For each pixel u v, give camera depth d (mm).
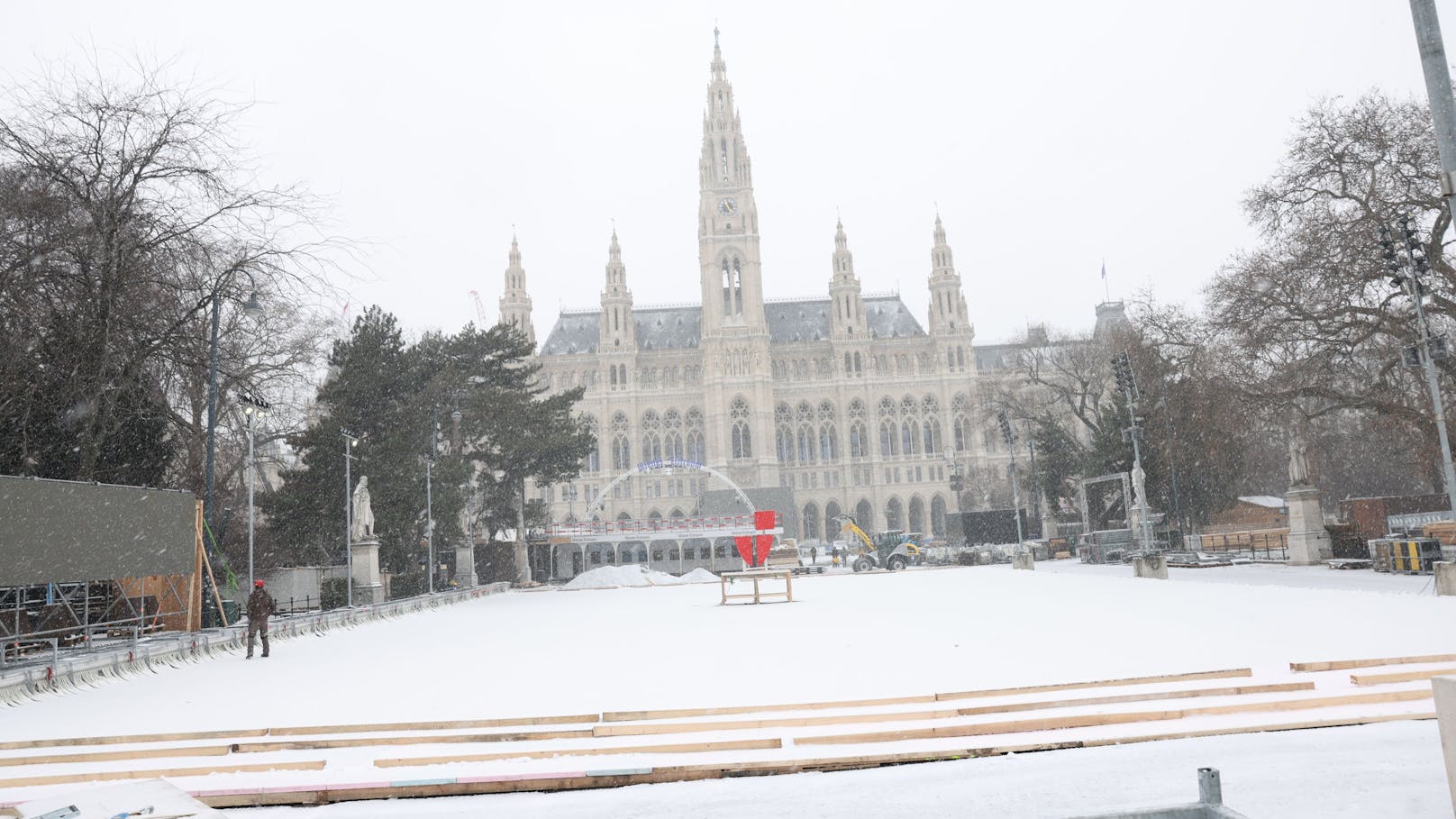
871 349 180125
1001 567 67875
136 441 36781
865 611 31969
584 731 12641
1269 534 63344
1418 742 10562
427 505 54719
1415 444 46500
